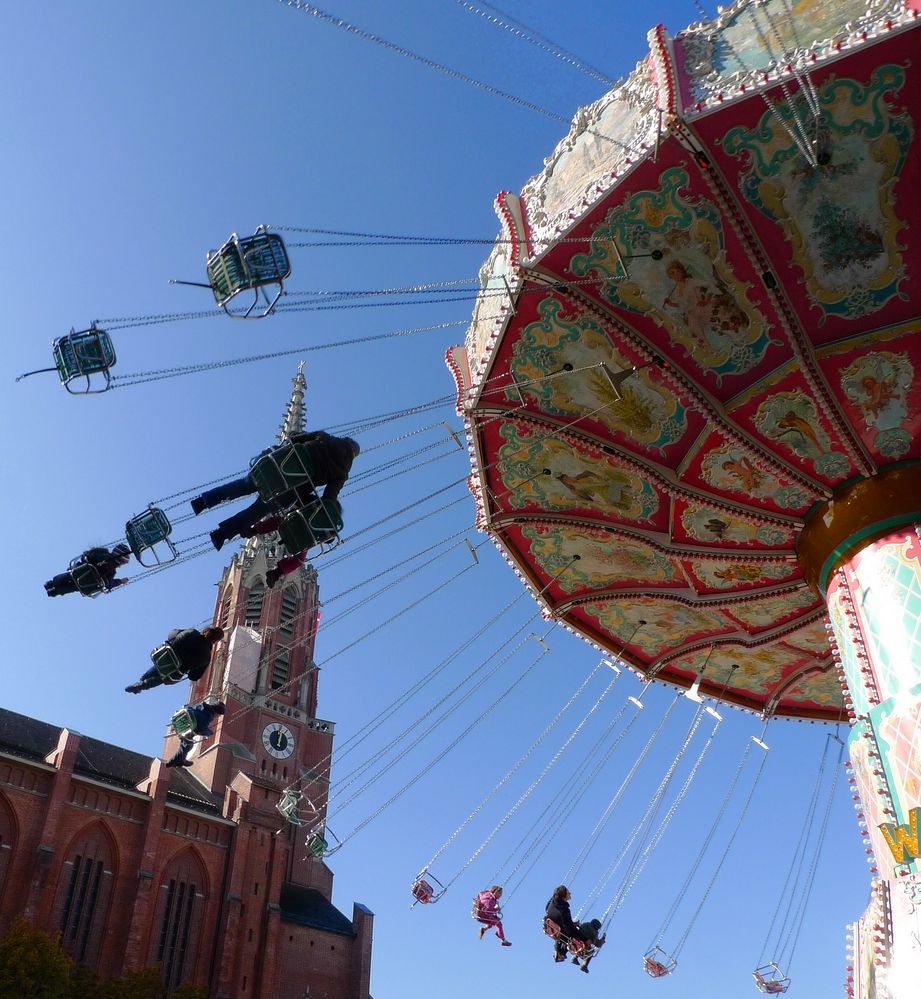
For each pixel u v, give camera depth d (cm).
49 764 7069
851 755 1866
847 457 2005
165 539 1798
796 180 1683
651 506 2280
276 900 8119
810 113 1588
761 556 2272
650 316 1909
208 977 7475
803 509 2122
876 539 1972
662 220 1758
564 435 2152
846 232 1739
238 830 8100
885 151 1630
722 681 2798
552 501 2355
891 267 1773
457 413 2158
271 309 1551
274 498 1781
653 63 1681
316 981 8425
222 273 1520
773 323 1866
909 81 1546
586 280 1855
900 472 1989
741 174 1678
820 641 2569
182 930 7481
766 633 2559
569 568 2531
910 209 1698
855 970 1788
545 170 1905
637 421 2091
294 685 10450
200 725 2141
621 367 1998
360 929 8912
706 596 2459
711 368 1962
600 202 1725
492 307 2014
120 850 7244
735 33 1673
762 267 1780
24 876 6631
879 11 1541
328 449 1783
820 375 1909
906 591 1881
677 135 1622
